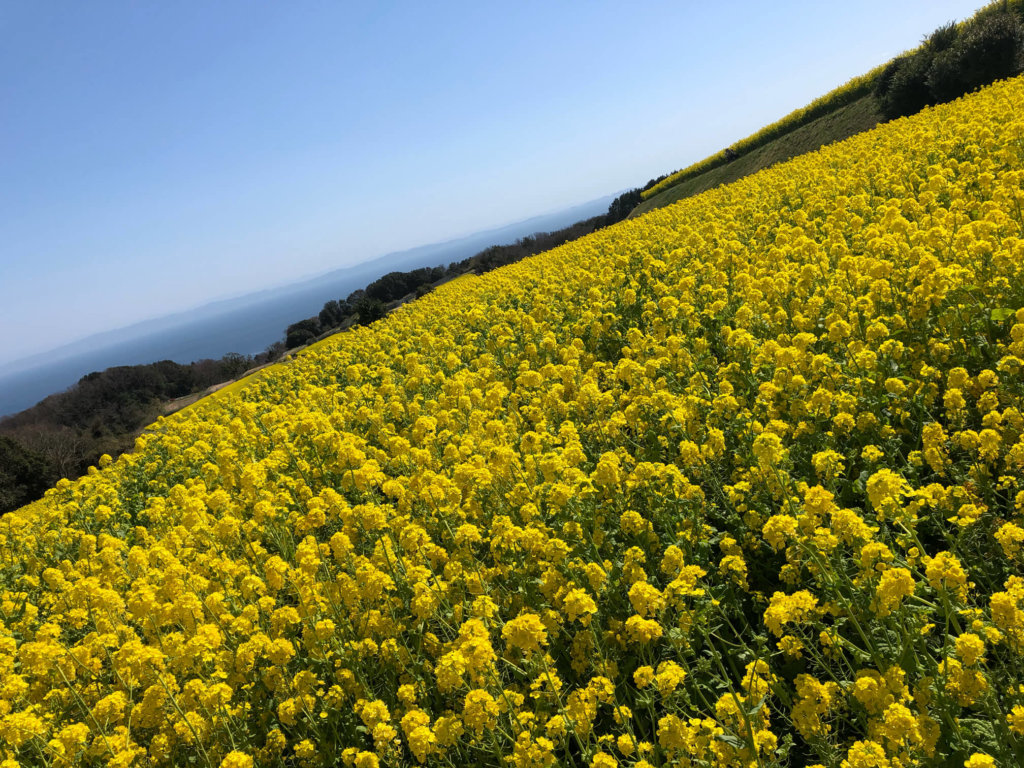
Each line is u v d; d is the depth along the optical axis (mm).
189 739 5402
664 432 7801
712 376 9516
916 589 4328
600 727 4762
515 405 10766
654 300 14648
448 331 20469
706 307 11953
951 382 6277
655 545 5754
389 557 6668
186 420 23031
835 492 5543
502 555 6324
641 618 4312
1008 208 10180
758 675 4074
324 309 90312
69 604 8555
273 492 10047
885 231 11469
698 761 3773
